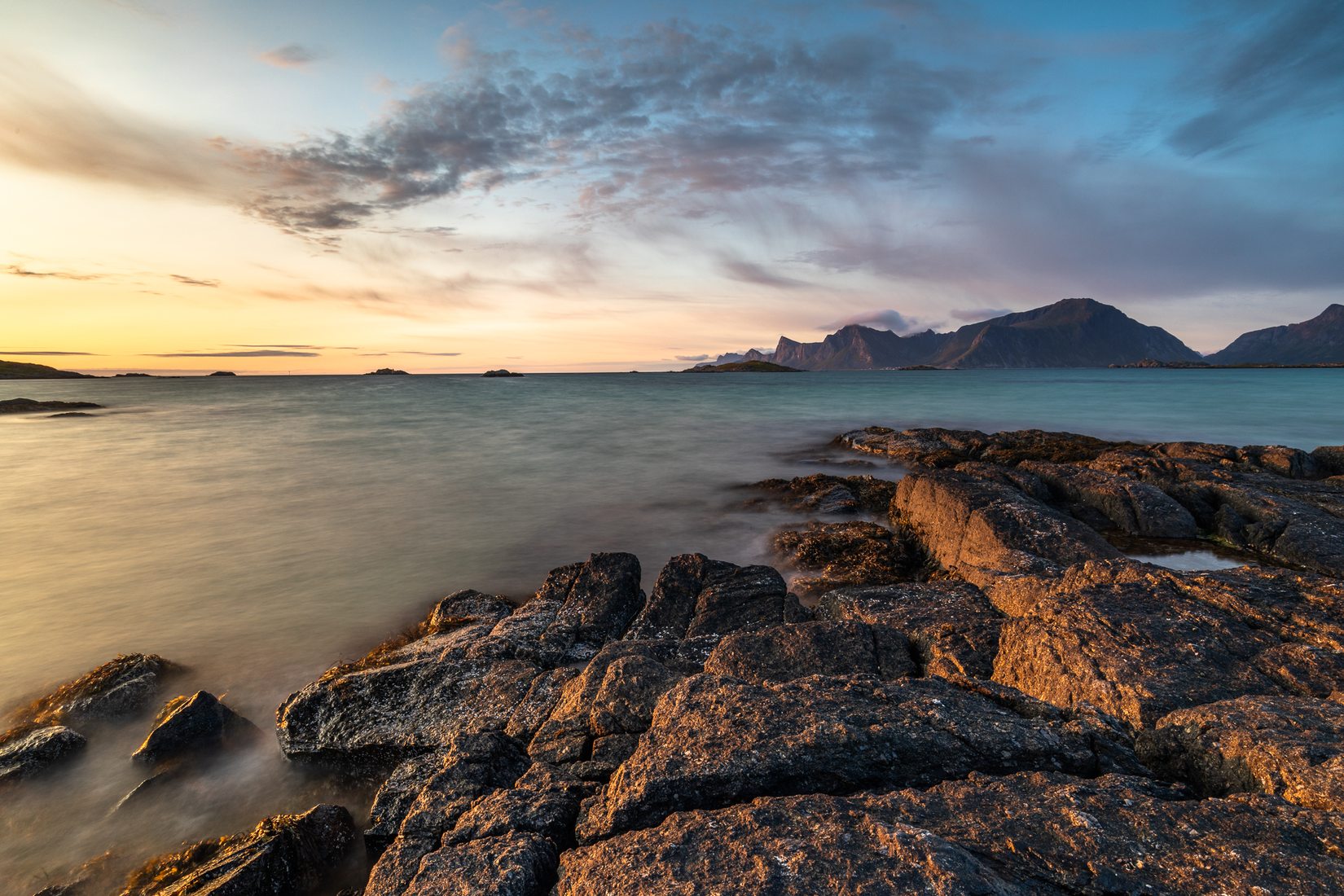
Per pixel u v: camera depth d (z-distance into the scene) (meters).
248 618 14.75
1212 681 6.61
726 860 4.12
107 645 13.38
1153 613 8.10
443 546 20.31
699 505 25.23
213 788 8.70
